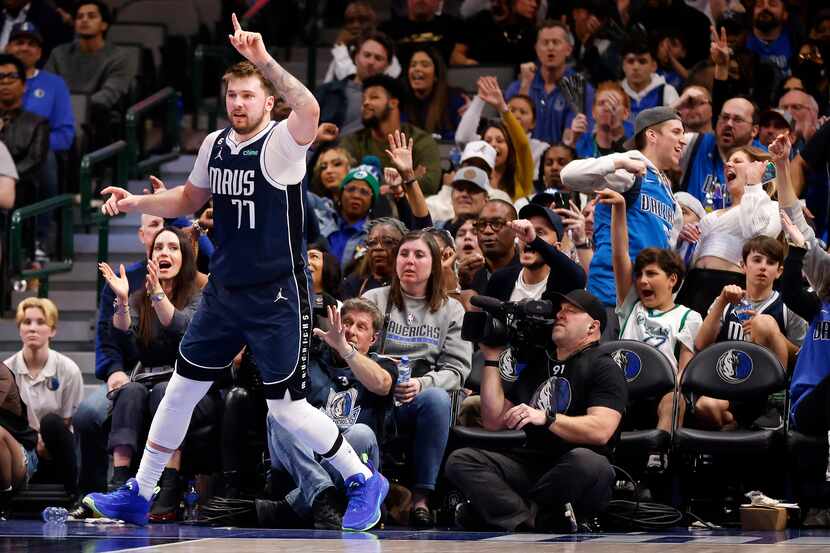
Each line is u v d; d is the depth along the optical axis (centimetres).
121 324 1024
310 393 955
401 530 878
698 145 1247
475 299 896
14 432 1034
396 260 1019
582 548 685
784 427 954
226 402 979
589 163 1017
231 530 849
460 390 1009
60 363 1173
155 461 840
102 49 1717
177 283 1048
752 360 950
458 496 973
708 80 1477
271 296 790
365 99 1467
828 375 941
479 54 1761
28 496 1116
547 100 1551
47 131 1512
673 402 962
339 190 1303
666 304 1014
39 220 1493
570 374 882
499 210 1151
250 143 779
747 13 1667
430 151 1446
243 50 749
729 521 964
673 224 1078
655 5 1631
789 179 999
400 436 969
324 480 896
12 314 1405
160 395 999
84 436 1040
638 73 1512
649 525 890
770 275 1015
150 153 1677
